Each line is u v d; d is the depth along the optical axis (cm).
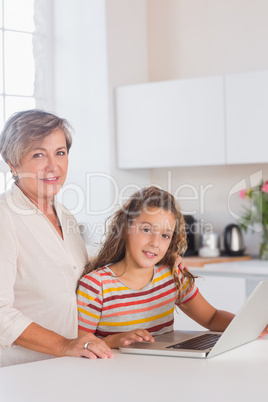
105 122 454
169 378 155
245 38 446
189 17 468
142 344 191
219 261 417
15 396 140
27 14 465
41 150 203
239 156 408
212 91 416
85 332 203
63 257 204
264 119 397
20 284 198
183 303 229
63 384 150
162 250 209
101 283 205
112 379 154
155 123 439
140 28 481
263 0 437
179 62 474
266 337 214
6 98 455
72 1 466
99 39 455
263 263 404
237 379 154
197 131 423
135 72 475
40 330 185
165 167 480
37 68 469
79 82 464
